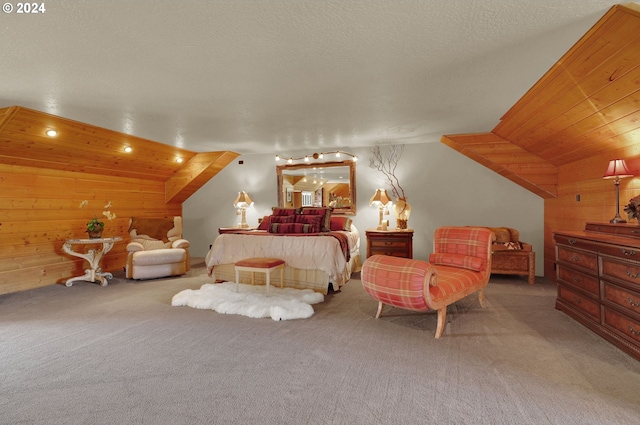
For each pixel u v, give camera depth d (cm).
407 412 167
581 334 265
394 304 282
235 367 215
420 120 415
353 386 191
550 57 242
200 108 357
